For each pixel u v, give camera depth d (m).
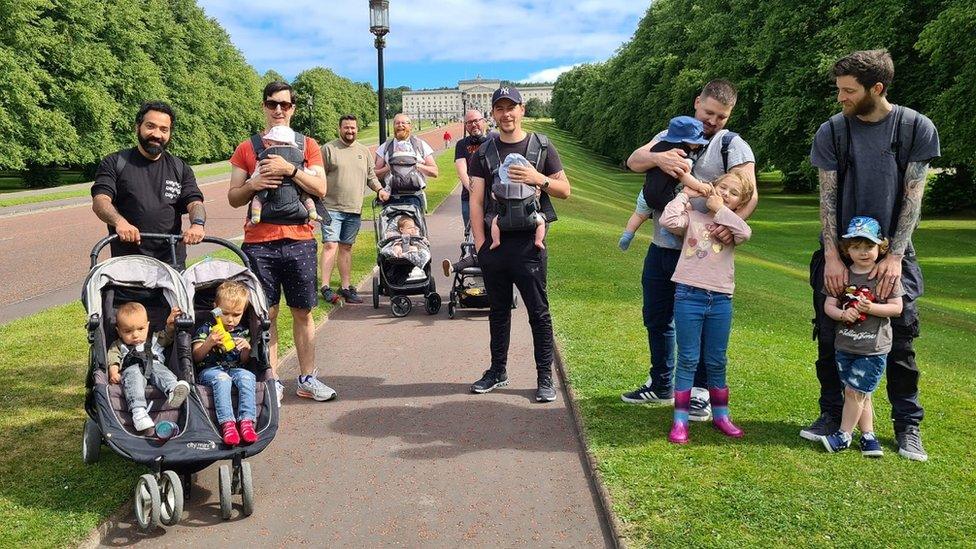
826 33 30.16
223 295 4.45
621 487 4.06
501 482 4.33
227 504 3.85
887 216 4.38
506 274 5.63
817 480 4.14
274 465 4.60
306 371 5.80
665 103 49.56
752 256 18.70
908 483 4.12
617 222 23.36
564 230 16.41
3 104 36.66
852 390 4.50
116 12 47.12
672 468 4.30
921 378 6.72
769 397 5.62
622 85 63.84
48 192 31.84
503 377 6.00
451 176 33.41
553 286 10.05
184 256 5.16
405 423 5.27
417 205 9.31
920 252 23.02
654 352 5.42
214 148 67.38
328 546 3.66
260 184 5.09
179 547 3.65
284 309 8.64
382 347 7.29
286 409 5.58
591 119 94.56
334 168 9.00
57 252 14.83
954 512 3.80
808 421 5.11
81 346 7.08
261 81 83.69
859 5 27.75
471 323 8.27
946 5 24.62
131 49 49.28
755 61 35.03
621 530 3.62
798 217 31.47
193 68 67.62
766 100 34.31
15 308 9.36
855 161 4.41
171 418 4.04
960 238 25.61
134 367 4.10
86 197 28.72
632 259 12.98
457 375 6.38
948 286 17.55
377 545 3.66
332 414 5.46
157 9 59.41
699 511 3.78
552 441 4.92
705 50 43.31
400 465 4.57
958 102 22.66
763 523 3.66
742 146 4.78
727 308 4.75
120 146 47.28
